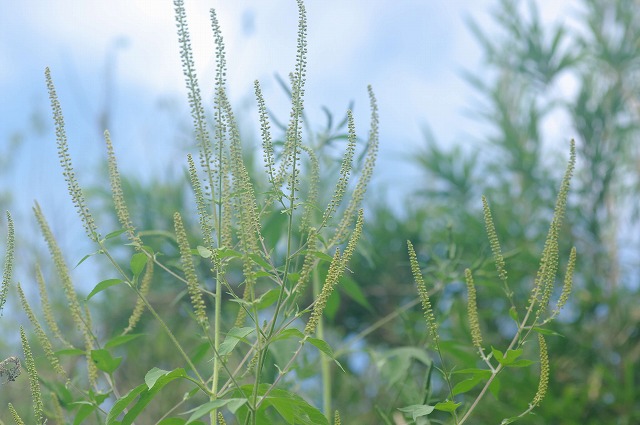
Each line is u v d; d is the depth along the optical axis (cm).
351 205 127
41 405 114
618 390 288
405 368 157
